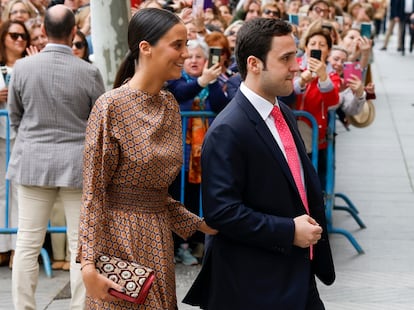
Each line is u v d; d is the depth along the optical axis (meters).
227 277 3.34
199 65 5.63
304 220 3.25
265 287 3.29
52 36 4.45
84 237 3.20
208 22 8.72
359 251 6.35
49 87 4.39
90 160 3.23
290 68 3.27
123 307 3.29
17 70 4.46
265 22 3.28
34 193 4.45
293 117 3.50
